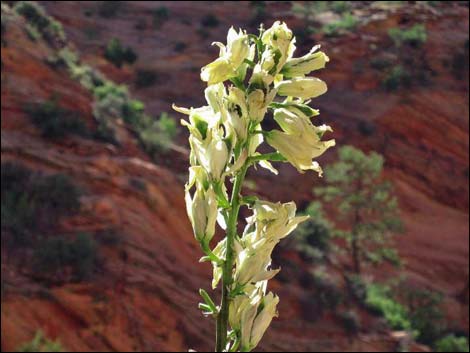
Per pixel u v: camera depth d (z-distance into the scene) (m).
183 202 32.72
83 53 58.06
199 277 30.05
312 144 2.89
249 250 2.93
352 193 43.03
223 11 66.25
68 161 31.08
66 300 24.95
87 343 24.67
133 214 30.11
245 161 2.94
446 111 58.47
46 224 27.17
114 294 26.03
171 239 30.80
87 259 25.95
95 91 38.88
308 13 64.19
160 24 64.06
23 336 23.58
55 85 35.84
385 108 57.12
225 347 2.95
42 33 40.09
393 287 42.94
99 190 30.47
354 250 41.62
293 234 34.91
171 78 58.06
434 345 36.03
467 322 44.00
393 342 32.69
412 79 59.19
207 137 2.96
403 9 64.25
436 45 61.81
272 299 2.95
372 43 60.91
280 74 3.00
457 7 66.31
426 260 49.41
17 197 27.62
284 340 29.41
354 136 55.38
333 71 59.03
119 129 36.03
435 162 56.59
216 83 2.92
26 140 31.38
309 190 48.41
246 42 2.91
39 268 25.23
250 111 2.89
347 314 32.03
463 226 53.81
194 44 62.06
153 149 36.38
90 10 64.31
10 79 34.19
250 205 3.03
